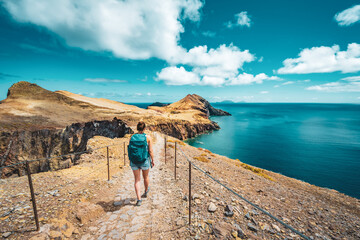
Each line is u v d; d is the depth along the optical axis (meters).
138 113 121.56
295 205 7.31
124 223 4.05
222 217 4.44
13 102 100.38
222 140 86.12
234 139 87.31
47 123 78.25
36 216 3.46
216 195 5.97
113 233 3.65
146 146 5.00
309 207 7.37
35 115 86.00
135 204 5.05
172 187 6.58
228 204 5.27
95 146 14.32
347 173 42.47
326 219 6.29
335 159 53.75
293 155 58.22
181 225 4.00
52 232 3.45
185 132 102.69
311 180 38.78
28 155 60.72
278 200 7.56
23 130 64.81
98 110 113.12
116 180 7.34
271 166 47.88
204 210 4.75
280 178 18.42
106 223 4.03
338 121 162.38
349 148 67.00
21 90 119.12
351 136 90.75
